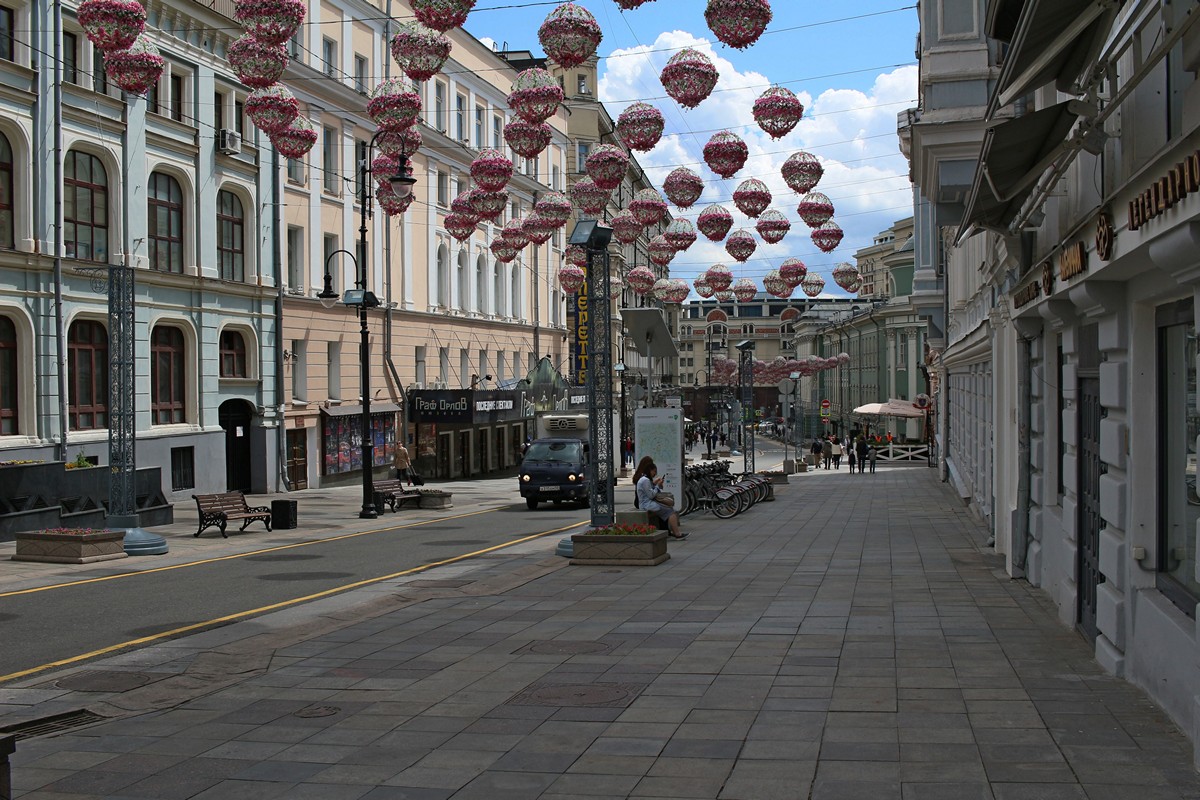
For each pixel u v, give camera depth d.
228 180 31.69
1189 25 4.88
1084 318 9.15
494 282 53.66
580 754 6.36
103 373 26.91
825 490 34.47
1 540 18.92
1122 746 6.16
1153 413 7.37
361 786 5.90
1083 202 8.73
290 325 35.12
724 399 90.56
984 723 6.73
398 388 42.72
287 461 34.81
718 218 18.55
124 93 26.98
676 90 12.85
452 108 46.91
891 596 12.21
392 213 21.95
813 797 5.50
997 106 7.81
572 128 65.06
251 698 7.96
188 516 26.33
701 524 22.44
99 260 26.59
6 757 3.99
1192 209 5.18
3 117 23.41
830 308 113.56
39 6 24.36
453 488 40.97
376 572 16.09
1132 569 7.55
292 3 12.32
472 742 6.68
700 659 8.91
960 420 31.64
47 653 10.07
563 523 24.92
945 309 33.44
